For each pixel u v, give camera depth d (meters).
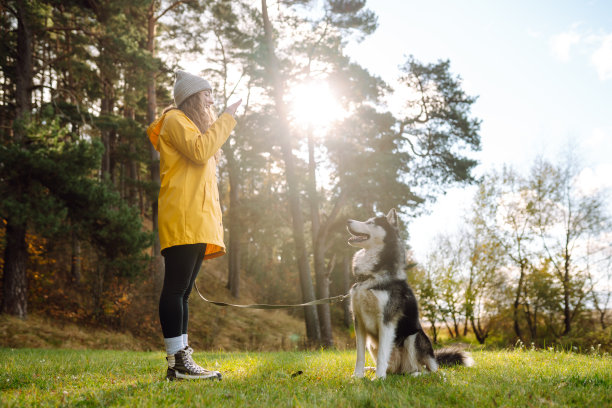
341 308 25.72
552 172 13.30
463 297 12.87
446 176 17.17
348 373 3.76
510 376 3.40
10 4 13.16
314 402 2.33
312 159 17.78
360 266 3.90
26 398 2.38
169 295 3.10
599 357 5.51
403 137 17.52
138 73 14.12
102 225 12.74
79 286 15.76
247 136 16.27
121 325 14.40
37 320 12.75
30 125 11.68
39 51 18.45
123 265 12.98
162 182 3.15
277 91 15.27
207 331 16.41
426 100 16.97
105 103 18.58
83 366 4.21
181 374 3.10
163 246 3.07
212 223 3.17
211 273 26.09
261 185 26.98
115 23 14.33
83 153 11.98
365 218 18.09
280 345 15.79
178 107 3.37
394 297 3.70
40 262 14.61
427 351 3.87
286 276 30.73
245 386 2.87
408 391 2.68
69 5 13.92
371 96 16.86
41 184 11.80
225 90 19.22
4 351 7.74
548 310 12.88
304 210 20.02
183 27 17.88
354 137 16.23
